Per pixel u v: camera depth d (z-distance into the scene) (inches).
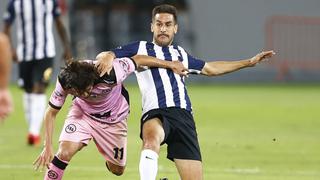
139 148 1080.2
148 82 674.2
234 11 2474.2
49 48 1144.2
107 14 2427.4
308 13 2490.2
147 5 2437.3
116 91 669.3
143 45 686.5
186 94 679.7
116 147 689.0
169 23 687.7
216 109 1702.8
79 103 672.4
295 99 1973.4
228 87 2369.6
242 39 2479.1
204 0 2463.1
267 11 2484.0
